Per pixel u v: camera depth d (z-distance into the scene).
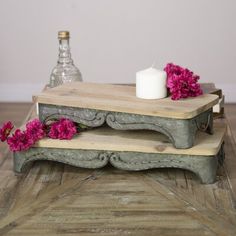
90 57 3.58
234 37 3.49
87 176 1.60
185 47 3.53
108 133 1.70
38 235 1.22
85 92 1.73
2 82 3.67
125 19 3.50
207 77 3.57
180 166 1.56
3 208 1.37
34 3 3.50
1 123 3.14
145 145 1.57
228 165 1.68
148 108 1.52
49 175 1.62
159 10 3.47
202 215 1.31
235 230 1.23
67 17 3.51
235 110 3.40
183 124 1.51
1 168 1.70
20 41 3.58
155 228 1.24
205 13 3.46
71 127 1.64
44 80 3.66
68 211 1.35
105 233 1.22
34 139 1.62
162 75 1.62
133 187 1.50
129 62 3.58
